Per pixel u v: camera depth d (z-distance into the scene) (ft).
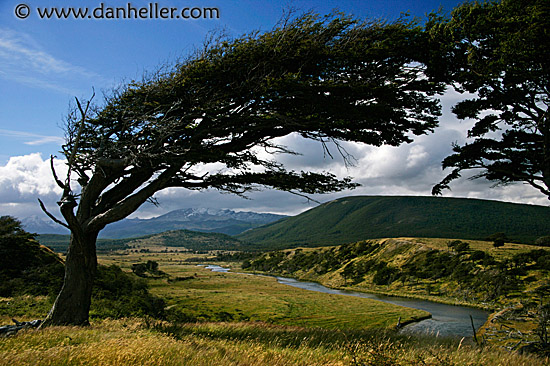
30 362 18.39
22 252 95.45
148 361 18.56
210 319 135.23
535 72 33.68
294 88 37.63
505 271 201.57
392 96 38.52
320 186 45.29
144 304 90.38
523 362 24.17
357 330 45.83
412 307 183.11
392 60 40.40
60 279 89.25
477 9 35.53
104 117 43.75
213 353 22.45
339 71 40.27
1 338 26.78
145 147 42.47
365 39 38.96
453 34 37.24
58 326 36.32
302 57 38.99
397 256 326.44
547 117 36.76
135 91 43.88
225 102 42.73
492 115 41.01
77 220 41.50
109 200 46.65
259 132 46.80
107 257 644.69
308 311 168.25
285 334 38.60
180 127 44.27
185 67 42.16
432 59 38.70
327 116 40.52
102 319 59.36
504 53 34.09
